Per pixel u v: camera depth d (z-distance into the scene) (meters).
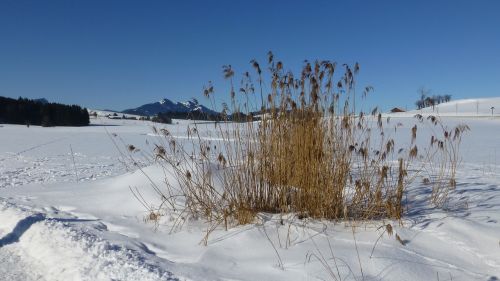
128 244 3.93
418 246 3.50
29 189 7.12
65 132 43.41
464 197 5.08
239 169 4.59
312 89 4.41
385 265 3.16
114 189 5.99
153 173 5.89
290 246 3.63
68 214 5.16
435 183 6.02
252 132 4.65
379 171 4.48
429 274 3.03
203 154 4.88
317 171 4.29
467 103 104.25
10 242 4.36
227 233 4.04
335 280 2.97
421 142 20.56
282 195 4.53
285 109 4.59
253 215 4.28
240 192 4.48
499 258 3.20
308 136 4.39
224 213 4.24
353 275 3.03
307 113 4.46
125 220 4.73
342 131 4.45
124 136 33.31
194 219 4.54
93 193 6.05
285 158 4.53
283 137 4.57
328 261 3.28
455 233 3.65
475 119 51.12
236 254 3.56
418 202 4.88
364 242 3.62
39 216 4.91
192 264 3.39
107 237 4.14
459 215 4.19
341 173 4.34
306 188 4.34
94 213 5.11
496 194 5.27
